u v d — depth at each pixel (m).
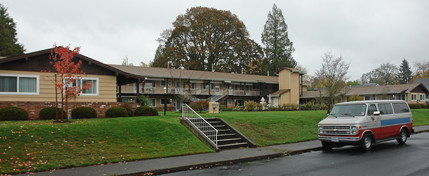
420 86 44.00
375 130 12.55
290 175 8.23
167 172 8.98
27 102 16.02
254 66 62.81
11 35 52.88
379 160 10.12
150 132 12.80
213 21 56.12
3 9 55.44
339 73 27.75
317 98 28.08
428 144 13.80
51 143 10.47
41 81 16.77
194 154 11.38
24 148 9.80
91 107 17.45
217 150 12.14
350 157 10.91
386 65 87.94
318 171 8.66
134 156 10.34
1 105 15.41
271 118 18.83
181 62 54.59
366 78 93.88
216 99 43.06
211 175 8.52
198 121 15.16
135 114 18.08
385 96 38.34
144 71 39.56
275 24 64.69
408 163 9.47
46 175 8.11
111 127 12.78
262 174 8.46
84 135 11.57
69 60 14.86
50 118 15.14
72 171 8.56
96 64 18.16
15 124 12.22
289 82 48.88
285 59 62.75
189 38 57.34
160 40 61.25
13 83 16.11
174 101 41.53
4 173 8.07
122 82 23.59
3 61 15.62
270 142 14.25
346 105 13.34
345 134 11.95
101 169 8.82
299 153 12.37
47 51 16.88
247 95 48.81
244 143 13.50
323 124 12.73
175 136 12.82
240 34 59.91
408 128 14.32
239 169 9.28
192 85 44.22
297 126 18.05
